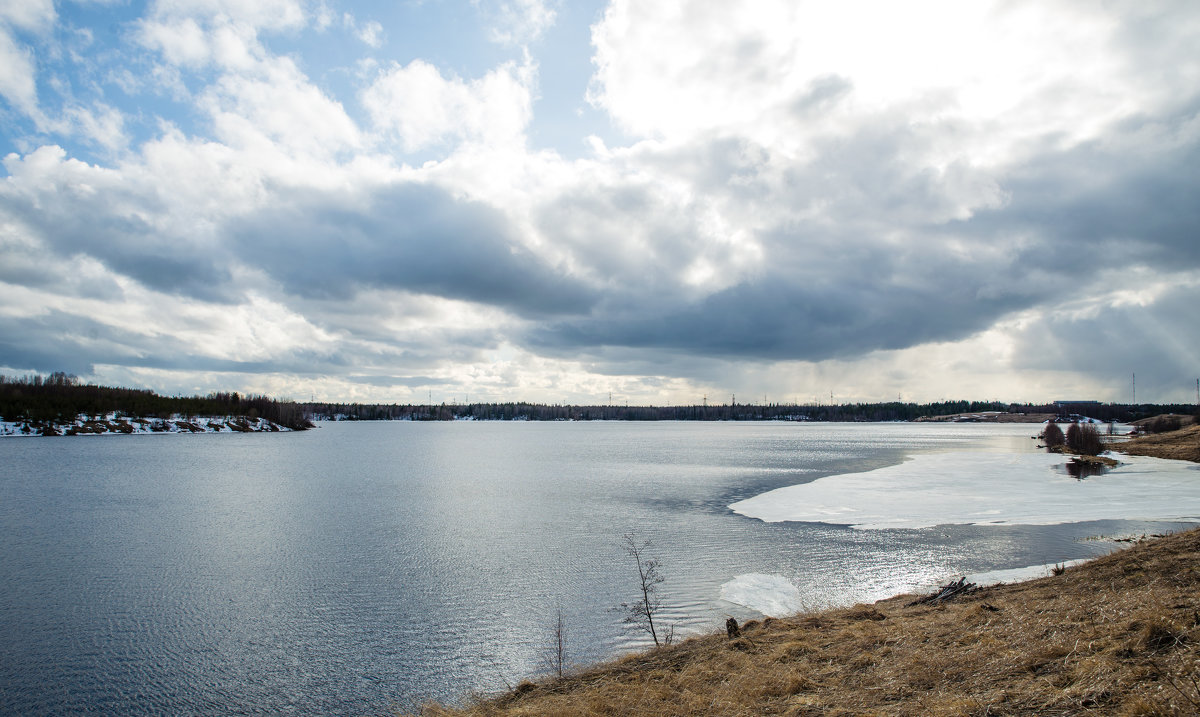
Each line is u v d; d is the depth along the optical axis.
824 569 27.88
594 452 115.12
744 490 55.94
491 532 37.66
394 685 17.89
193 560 31.52
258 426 199.38
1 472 73.06
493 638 21.00
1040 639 12.15
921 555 30.03
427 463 89.38
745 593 24.56
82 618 23.38
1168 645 9.87
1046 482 57.16
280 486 61.22
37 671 19.02
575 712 12.08
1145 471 65.69
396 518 42.88
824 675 12.43
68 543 35.62
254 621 22.91
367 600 25.05
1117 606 13.43
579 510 45.59
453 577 28.03
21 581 27.97
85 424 160.88
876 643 13.96
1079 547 30.95
